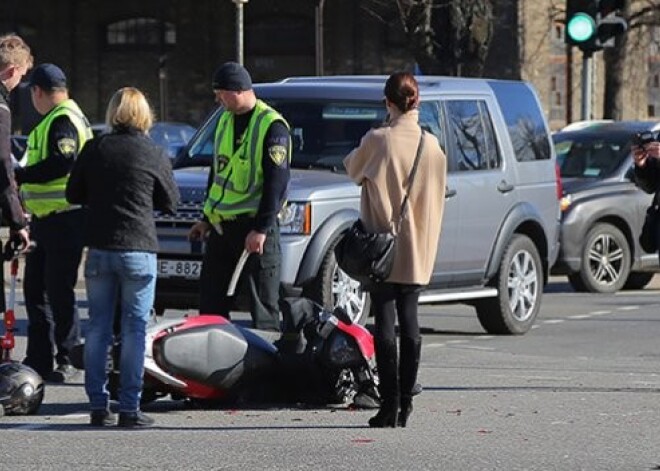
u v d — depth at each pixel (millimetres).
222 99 30844
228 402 29797
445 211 40438
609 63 113812
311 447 25469
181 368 28500
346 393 29828
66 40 141625
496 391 32250
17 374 28719
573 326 46656
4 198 29000
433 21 81875
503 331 43625
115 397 29234
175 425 27656
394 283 26953
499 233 42500
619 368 36625
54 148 31781
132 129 26922
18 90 109000
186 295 37594
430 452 25109
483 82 43500
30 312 33000
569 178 58719
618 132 59938
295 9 136250
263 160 30531
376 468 23750
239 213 30812
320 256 37031
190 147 41062
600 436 26906
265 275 31078
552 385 33281
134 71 140750
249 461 24188
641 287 61719
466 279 41625
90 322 27234
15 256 29609
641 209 58000
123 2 140125
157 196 27062
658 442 26391
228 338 29031
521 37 130125
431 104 41000
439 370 35750
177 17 139375
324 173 39000
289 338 29797
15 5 142375
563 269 56312
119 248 26547
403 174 26766
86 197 27156
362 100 40344
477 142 42188
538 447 25766
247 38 137750
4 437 26312
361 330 29656
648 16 117438
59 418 28484
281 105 40875
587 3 58719
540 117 45000
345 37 134625
